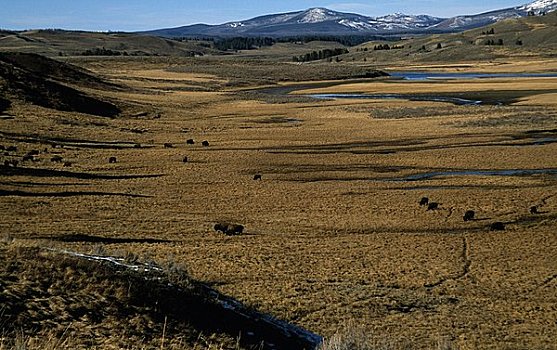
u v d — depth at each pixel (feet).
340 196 166.30
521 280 98.89
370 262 106.93
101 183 179.22
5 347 36.24
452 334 72.54
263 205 156.76
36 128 268.82
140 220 137.08
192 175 194.39
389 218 143.74
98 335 41.32
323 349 46.26
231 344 45.47
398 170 198.70
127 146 249.96
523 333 74.49
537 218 142.82
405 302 84.58
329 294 85.71
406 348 61.11
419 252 115.14
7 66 359.25
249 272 96.12
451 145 238.27
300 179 189.47
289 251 112.98
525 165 199.72
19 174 179.63
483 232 132.05
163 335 41.96
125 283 48.96
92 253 61.41
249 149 241.76
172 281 53.93
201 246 114.83
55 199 153.48
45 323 40.91
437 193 167.63
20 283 44.68
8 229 118.11
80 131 278.87
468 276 100.58
